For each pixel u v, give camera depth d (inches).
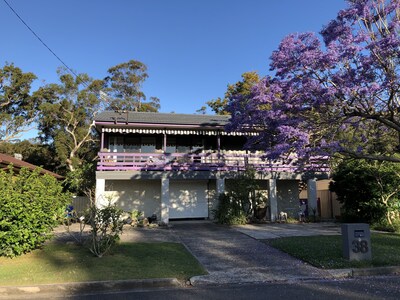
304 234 565.6
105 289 293.9
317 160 562.3
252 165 786.2
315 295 269.6
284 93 490.9
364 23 480.7
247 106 541.6
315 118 489.7
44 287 286.0
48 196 438.6
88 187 853.8
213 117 890.1
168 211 752.3
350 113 465.1
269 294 275.1
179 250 445.4
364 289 284.4
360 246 374.0
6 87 1469.0
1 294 279.3
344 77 431.8
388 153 565.0
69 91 1393.9
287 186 882.8
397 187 636.7
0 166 644.1
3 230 381.1
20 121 1471.5
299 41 460.8
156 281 305.6
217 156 797.9
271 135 536.4
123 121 748.6
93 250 406.3
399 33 432.1
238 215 724.0
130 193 816.3
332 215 879.7
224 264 377.7
